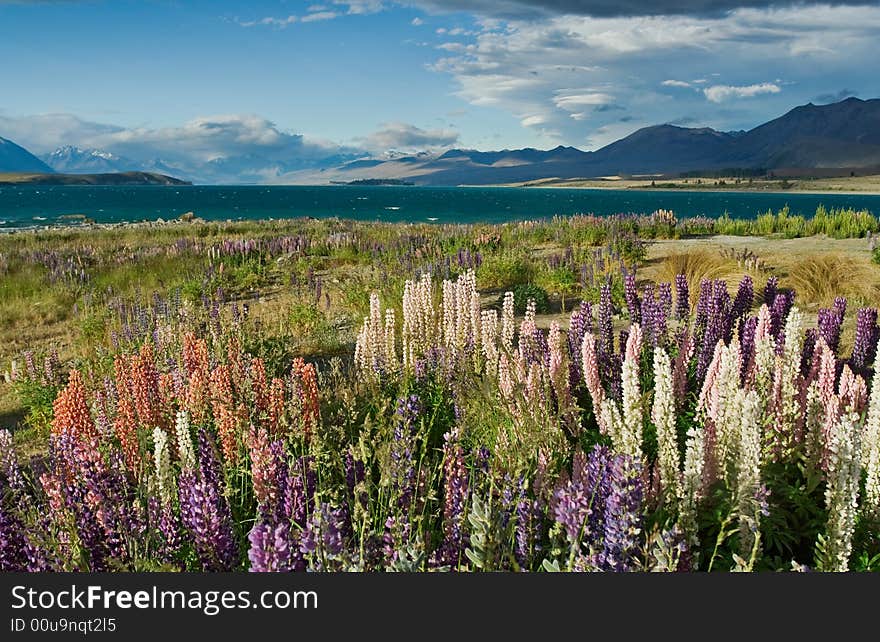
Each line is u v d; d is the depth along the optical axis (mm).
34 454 7520
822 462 4387
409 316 9578
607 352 7281
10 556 4070
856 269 13516
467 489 4094
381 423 5367
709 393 5449
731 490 4094
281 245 26047
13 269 21594
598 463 4055
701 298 7957
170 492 4438
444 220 70875
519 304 13352
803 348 6848
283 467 4590
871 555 4062
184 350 8164
